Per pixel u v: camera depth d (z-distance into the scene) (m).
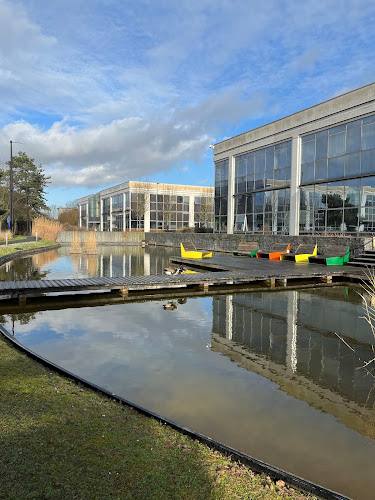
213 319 7.63
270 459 3.02
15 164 53.59
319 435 3.40
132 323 7.29
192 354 5.54
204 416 3.69
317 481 2.77
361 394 4.28
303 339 6.33
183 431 3.00
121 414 3.26
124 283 10.12
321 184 19.59
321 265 15.17
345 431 3.48
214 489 2.30
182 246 19.42
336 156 18.62
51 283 9.87
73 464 2.44
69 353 5.53
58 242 37.16
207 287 10.99
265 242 21.95
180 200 51.81
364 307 8.74
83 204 79.50
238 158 27.00
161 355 5.48
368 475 2.86
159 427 3.07
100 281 10.36
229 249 24.97
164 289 10.89
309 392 4.31
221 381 4.57
